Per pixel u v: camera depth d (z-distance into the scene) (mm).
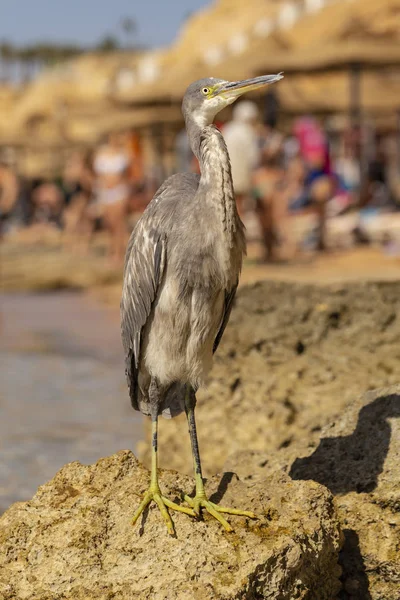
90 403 15008
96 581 6355
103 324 22422
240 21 95938
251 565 6266
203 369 7336
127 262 7535
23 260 32719
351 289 10742
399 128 41094
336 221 29766
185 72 31016
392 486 7426
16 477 11352
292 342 10516
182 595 6156
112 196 30172
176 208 7141
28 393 15609
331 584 6863
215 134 7062
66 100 122562
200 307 7086
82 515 6727
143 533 6574
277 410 10094
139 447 10797
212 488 7227
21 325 22422
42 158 65688
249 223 30406
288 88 37375
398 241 27828
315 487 6949
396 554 7176
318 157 27344
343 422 8273
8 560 6551
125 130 38062
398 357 10281
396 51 28234
